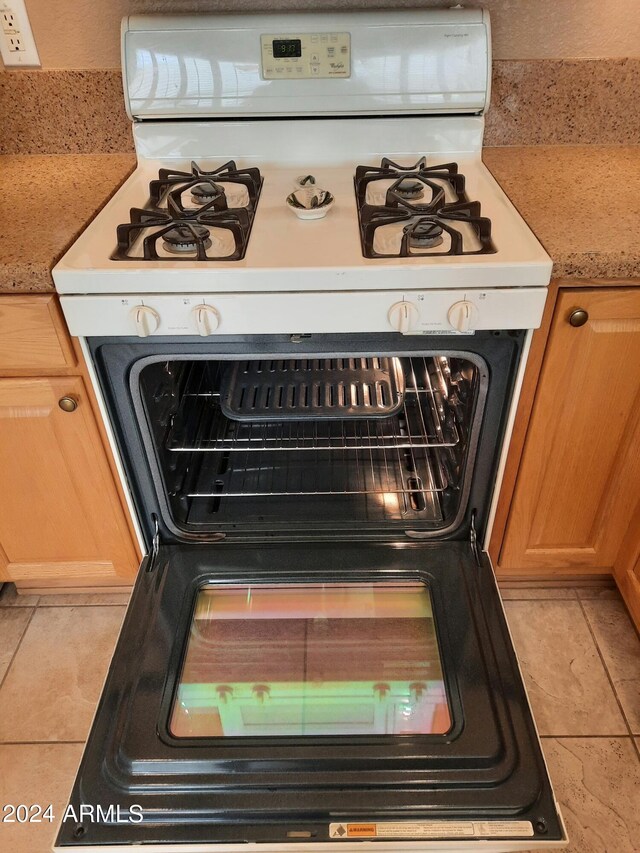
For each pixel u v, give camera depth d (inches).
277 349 44.5
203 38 50.8
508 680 45.1
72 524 55.6
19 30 54.2
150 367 47.9
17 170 55.8
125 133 57.9
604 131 57.9
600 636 61.6
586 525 56.6
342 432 63.7
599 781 51.2
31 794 51.5
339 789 40.0
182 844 38.4
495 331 43.5
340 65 51.5
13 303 41.5
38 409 47.7
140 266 39.9
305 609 52.4
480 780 40.0
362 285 39.8
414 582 52.9
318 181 53.2
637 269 40.3
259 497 59.3
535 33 54.4
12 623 64.1
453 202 49.1
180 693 46.8
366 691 47.1
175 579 52.6
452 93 52.7
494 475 52.1
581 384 46.8
